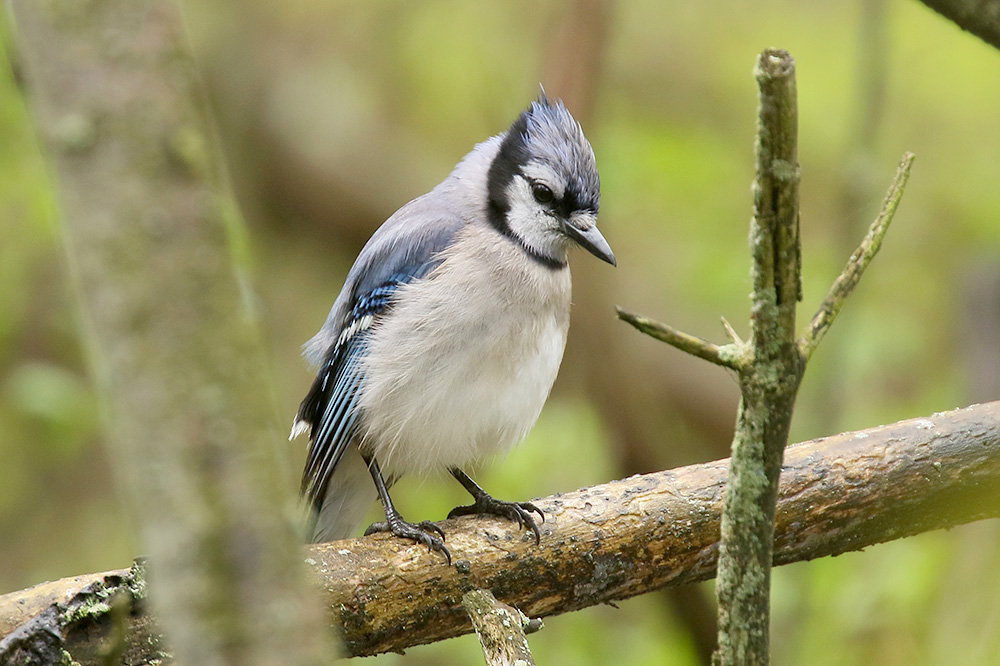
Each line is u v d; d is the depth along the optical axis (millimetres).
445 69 17172
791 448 6961
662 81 17312
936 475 6836
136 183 2645
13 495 15211
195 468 2727
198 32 17094
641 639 11984
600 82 13922
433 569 6582
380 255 8789
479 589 6566
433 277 8445
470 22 17062
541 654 11742
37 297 15398
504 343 8375
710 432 16188
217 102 17125
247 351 2770
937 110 17109
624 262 16328
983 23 4086
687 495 6891
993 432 6859
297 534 2875
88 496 15352
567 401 15273
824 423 12430
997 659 10219
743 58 17328
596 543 6789
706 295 15953
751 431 4488
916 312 15914
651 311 16109
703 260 15898
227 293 2736
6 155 13734
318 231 17672
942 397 13320
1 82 13414
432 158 17719
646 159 15695
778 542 6875
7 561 14891
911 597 10797
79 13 2635
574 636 11828
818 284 15188
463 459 8672
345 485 8953
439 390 8312
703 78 17297
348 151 17344
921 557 10938
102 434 14195
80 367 15328
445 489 13398
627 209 15898
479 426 8430
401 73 17734
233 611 2766
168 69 2680
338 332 8930
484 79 16953
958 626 10555
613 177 14109
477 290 8352
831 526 6875
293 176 17281
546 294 8578
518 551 6703
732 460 4574
